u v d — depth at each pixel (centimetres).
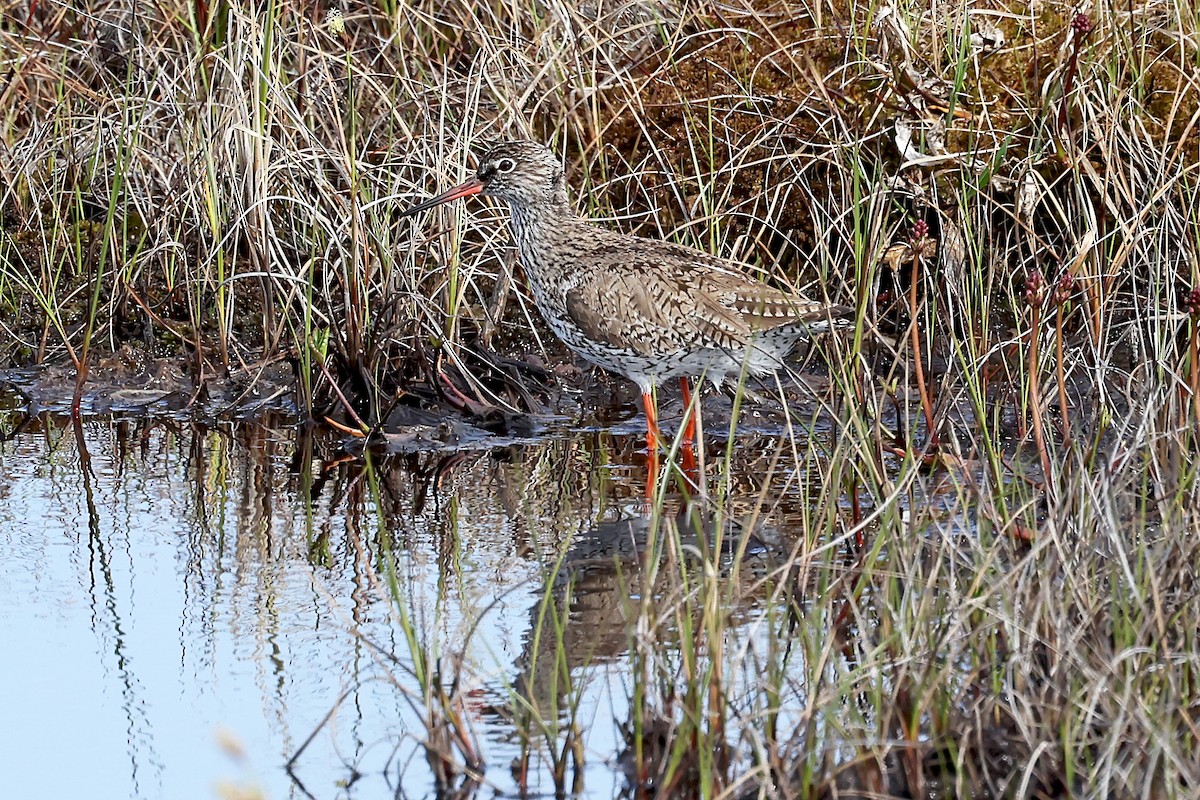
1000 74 1447
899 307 1356
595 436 1306
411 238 1384
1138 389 1077
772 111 1469
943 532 858
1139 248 1280
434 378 1354
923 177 1406
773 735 721
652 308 1195
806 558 857
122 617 923
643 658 752
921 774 702
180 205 1471
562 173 1265
